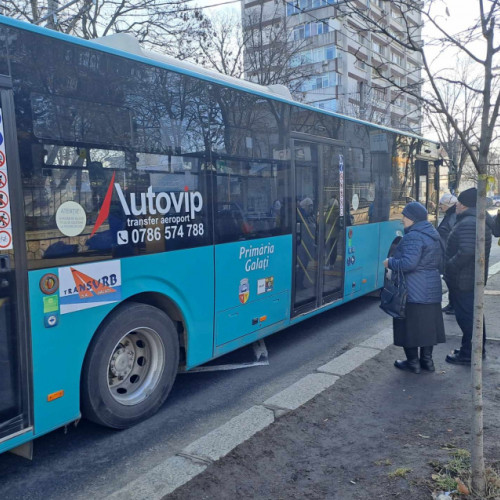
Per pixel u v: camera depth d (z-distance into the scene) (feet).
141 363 14.15
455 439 11.94
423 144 33.14
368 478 10.43
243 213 17.03
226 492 10.03
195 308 15.14
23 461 11.93
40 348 10.84
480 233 9.47
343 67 99.60
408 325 16.51
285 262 19.47
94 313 11.93
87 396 12.17
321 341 21.75
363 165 25.50
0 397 10.24
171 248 14.08
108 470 11.49
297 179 20.13
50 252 10.90
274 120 18.58
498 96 8.98
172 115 14.14
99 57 12.07
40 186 10.66
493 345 19.53
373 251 26.91
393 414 13.65
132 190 12.85
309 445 11.98
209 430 13.44
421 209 16.51
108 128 12.23
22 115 10.32
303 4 70.18
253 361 19.22
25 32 10.46
